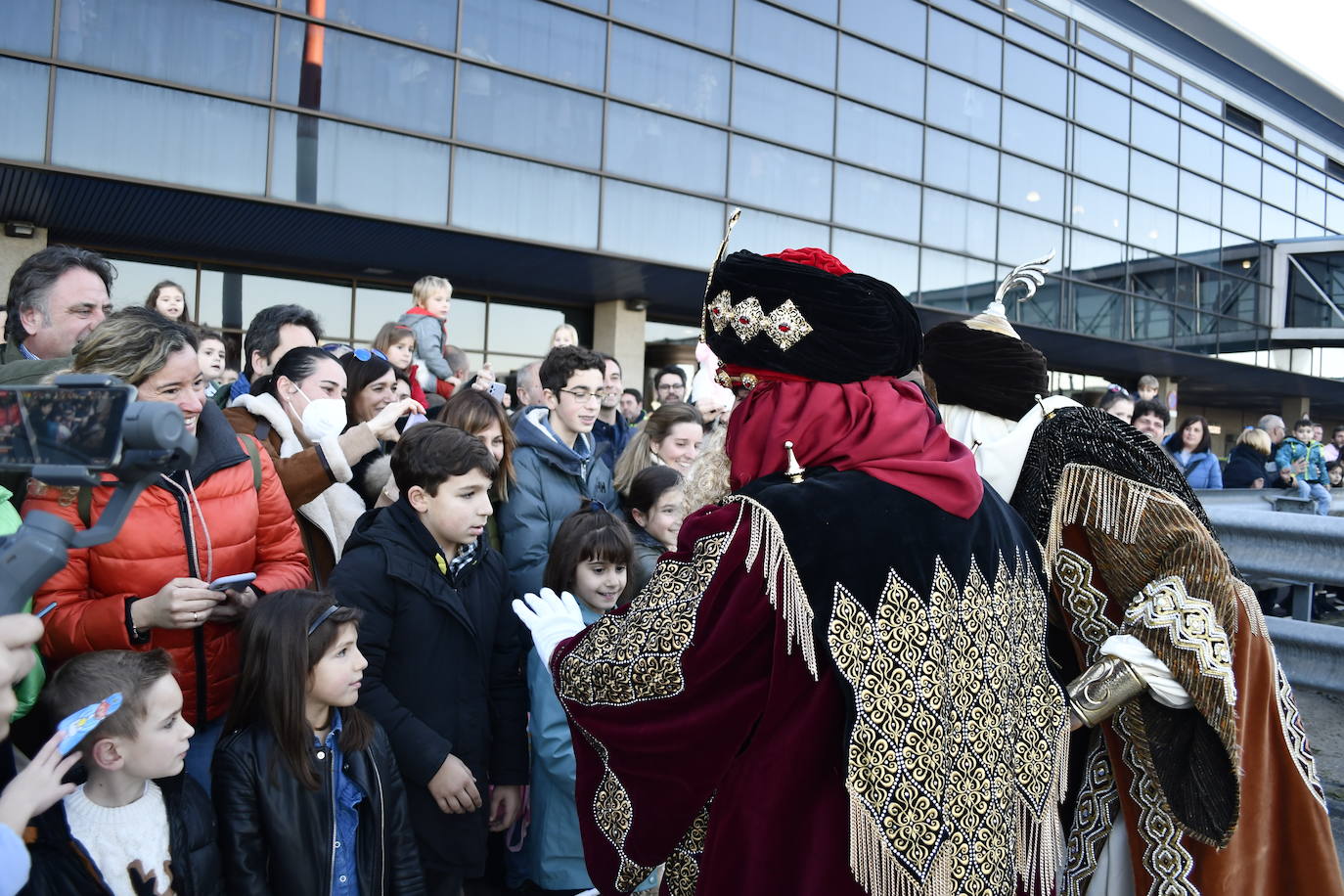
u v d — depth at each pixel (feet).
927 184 49.44
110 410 2.93
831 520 4.24
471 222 35.04
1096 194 59.41
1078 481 5.57
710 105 41.32
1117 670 5.25
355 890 6.52
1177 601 5.19
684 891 4.71
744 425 4.69
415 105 33.68
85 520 6.08
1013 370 6.06
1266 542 9.84
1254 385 83.15
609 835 4.81
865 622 4.12
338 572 7.54
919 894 3.99
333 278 39.70
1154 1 61.11
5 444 3.10
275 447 9.34
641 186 39.42
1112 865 5.87
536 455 10.49
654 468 10.43
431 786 7.18
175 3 28.94
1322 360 79.51
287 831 6.09
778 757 4.25
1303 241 74.02
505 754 8.16
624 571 8.79
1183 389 86.84
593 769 5.00
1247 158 71.82
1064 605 5.72
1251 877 5.49
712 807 4.48
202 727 6.68
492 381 16.35
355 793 6.57
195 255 36.32
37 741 5.67
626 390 25.20
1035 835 4.55
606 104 38.32
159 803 5.68
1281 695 5.82
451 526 7.73
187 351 6.20
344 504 9.91
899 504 4.36
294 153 31.22
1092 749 5.93
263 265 37.93
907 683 4.10
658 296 46.03
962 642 4.30
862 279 4.68
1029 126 54.75
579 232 37.83
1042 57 55.01
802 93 44.21
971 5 50.88
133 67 28.32
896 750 4.04
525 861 8.64
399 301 41.34
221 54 29.81
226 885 6.01
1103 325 60.70
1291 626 9.78
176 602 5.94
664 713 4.51
